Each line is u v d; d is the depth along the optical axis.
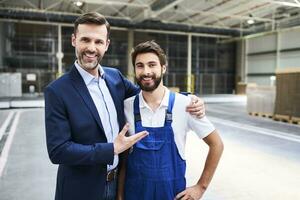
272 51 17.67
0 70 15.73
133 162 1.63
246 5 13.23
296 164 4.68
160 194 1.60
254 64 19.27
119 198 1.74
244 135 6.86
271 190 3.67
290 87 8.38
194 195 1.64
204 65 20.47
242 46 20.25
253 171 4.35
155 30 16.44
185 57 20.05
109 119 1.60
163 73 1.59
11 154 5.12
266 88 9.49
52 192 3.54
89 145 1.45
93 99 1.57
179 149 1.63
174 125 1.60
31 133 6.89
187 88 19.03
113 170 1.72
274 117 9.08
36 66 17.14
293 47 16.17
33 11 13.23
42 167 4.44
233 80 21.19
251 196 3.50
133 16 15.91
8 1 12.89
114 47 18.66
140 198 1.62
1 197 3.38
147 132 1.50
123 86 1.78
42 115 9.82
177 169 1.64
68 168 1.58
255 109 10.09
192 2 12.86
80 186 1.57
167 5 11.27
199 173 4.27
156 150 1.59
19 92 14.57
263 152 5.38
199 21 17.25
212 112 11.14
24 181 3.88
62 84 1.49
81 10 14.24
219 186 3.79
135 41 18.86
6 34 16.47
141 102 1.62
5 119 8.93
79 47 1.49
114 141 1.44
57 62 17.50
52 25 17.30
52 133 1.43
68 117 1.48
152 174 1.59
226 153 5.29
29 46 16.98
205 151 5.38
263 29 16.05
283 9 14.02
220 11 14.51
